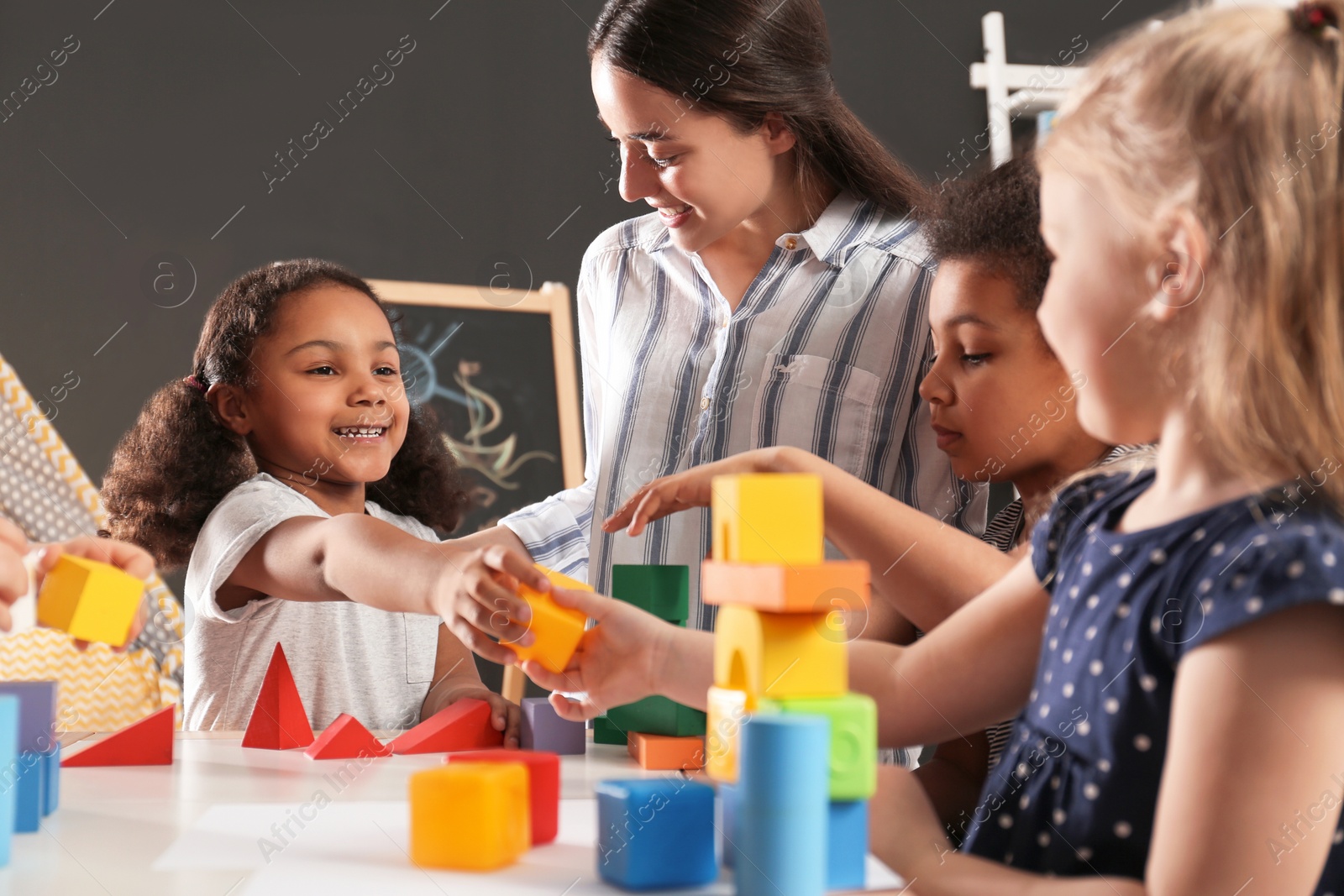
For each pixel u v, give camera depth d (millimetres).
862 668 661
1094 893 467
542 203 2092
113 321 1937
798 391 1102
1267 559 456
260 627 1160
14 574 609
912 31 2068
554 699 707
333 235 2012
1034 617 634
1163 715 508
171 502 1314
